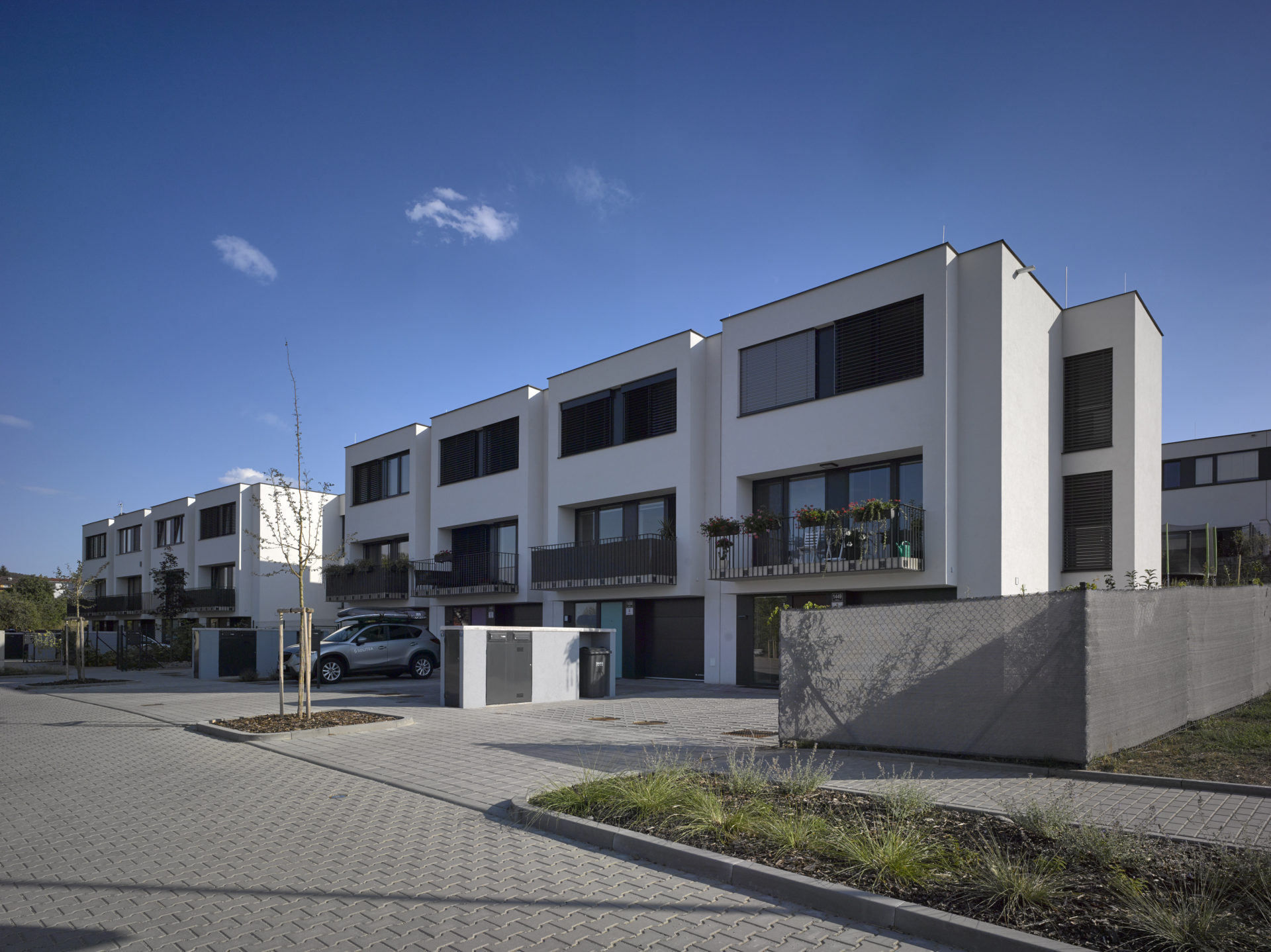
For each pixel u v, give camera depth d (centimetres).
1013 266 1605
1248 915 386
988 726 780
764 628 1828
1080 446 1789
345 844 574
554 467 2319
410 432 2945
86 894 481
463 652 1380
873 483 1703
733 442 1884
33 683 2198
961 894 424
